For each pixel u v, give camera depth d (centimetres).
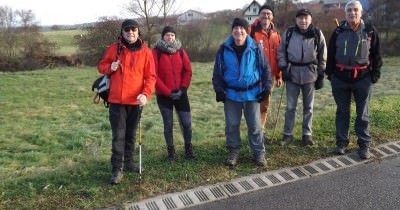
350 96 570
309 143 598
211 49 3173
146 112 1154
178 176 498
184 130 561
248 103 529
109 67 474
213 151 583
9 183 483
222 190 466
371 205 427
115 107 484
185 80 555
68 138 873
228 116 541
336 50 556
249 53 511
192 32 3197
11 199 444
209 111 1152
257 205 432
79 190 461
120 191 462
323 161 543
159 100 558
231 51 518
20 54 2911
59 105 1362
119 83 479
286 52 590
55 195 452
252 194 457
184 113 558
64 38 3466
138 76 483
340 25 559
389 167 523
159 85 541
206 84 1797
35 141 855
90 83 1931
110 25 3039
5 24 2994
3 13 2994
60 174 508
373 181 484
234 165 530
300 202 436
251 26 627
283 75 592
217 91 529
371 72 550
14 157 725
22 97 1538
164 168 521
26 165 673
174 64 545
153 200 443
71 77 2170
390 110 755
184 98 557
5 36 2920
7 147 809
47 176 502
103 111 1223
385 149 581
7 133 931
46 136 884
